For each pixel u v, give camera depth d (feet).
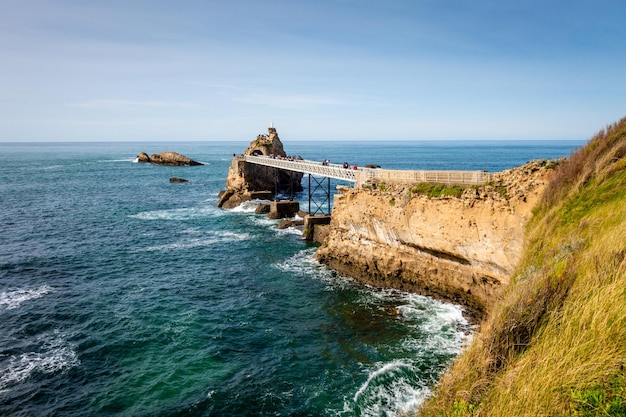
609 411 23.45
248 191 231.09
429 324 79.97
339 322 81.76
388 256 103.04
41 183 307.17
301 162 179.63
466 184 90.63
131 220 178.19
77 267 113.39
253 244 140.46
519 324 38.09
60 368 64.85
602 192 55.72
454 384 37.86
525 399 27.89
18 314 82.94
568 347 29.99
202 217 186.60
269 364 66.74
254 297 94.58
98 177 354.33
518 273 60.34
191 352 69.97
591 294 33.58
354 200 113.80
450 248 89.76
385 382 61.31
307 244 140.46
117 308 86.99
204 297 94.22
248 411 55.57
